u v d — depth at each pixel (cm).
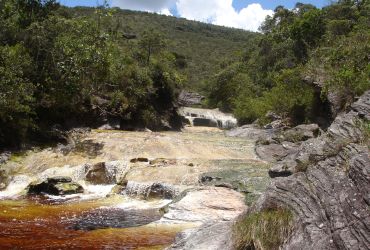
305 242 528
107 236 903
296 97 2484
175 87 3169
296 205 596
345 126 761
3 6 2148
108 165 1495
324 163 631
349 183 546
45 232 930
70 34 2125
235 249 605
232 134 2617
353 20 4325
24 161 1569
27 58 1923
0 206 1174
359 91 1653
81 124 2277
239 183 1269
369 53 1852
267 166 1514
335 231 501
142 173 1424
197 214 1034
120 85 2595
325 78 2045
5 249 807
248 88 4472
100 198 1306
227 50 9838
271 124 2688
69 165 1547
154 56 3300
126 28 6494
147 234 916
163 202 1258
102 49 2150
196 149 1816
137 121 2636
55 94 2048
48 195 1330
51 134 1842
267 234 580
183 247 699
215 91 4941
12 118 1628
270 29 6450
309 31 4438
